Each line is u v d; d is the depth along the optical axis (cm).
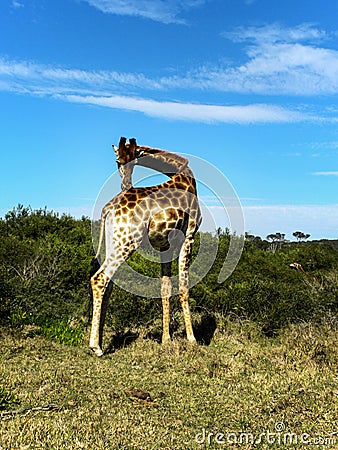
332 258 1633
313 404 552
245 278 1163
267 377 650
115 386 612
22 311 914
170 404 557
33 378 620
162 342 823
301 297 963
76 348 796
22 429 453
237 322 934
